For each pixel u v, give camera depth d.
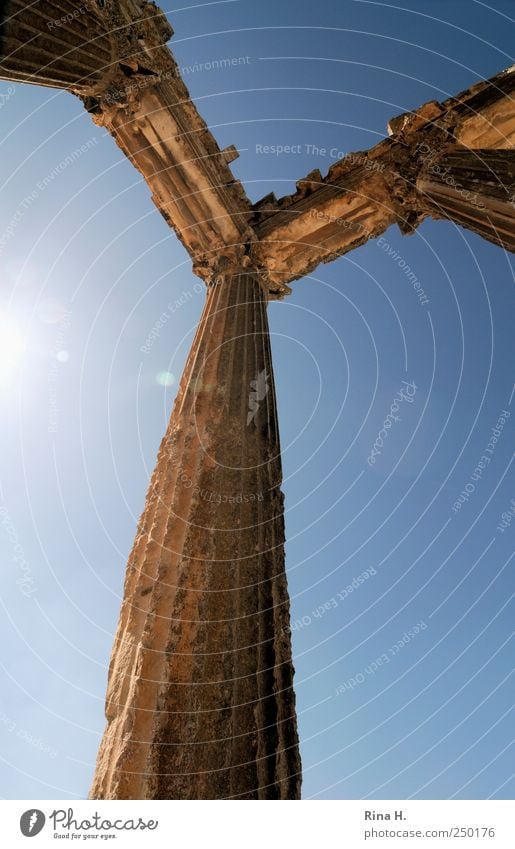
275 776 6.11
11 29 9.35
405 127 13.19
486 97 12.55
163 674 6.24
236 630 6.85
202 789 5.64
